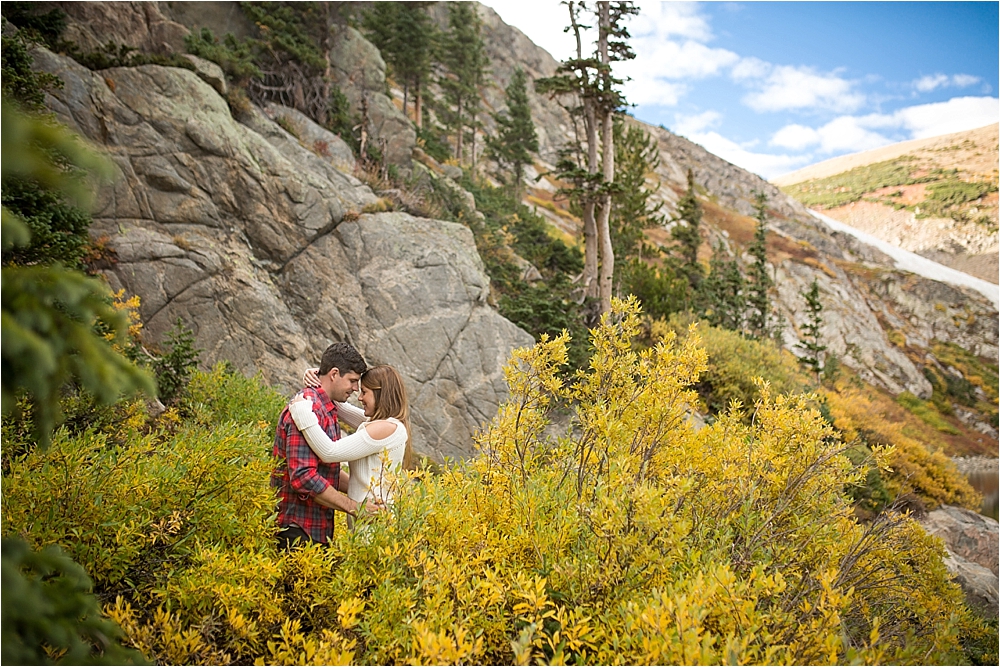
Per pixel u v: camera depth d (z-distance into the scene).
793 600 2.38
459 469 3.44
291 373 10.21
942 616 3.24
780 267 50.88
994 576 9.73
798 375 18.20
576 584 2.38
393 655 2.12
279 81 18.16
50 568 1.50
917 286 53.00
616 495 2.53
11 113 1.08
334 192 11.84
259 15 17.78
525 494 2.87
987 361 47.78
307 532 3.13
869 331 44.69
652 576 2.37
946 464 17.20
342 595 2.33
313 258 11.29
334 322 11.08
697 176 77.06
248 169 10.93
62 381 1.36
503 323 12.23
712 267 30.61
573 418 3.50
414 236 12.29
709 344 14.65
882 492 7.89
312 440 3.02
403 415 3.37
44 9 11.34
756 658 2.01
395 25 28.14
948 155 112.44
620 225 24.14
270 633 2.29
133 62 11.10
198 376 6.50
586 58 14.30
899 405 36.81
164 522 2.55
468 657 1.96
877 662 2.06
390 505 2.71
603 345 3.53
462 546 2.61
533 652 2.19
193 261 9.91
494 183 44.03
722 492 3.16
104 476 2.74
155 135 10.29
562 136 66.44
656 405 3.27
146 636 2.07
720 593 2.15
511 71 71.81
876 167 118.25
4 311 1.22
